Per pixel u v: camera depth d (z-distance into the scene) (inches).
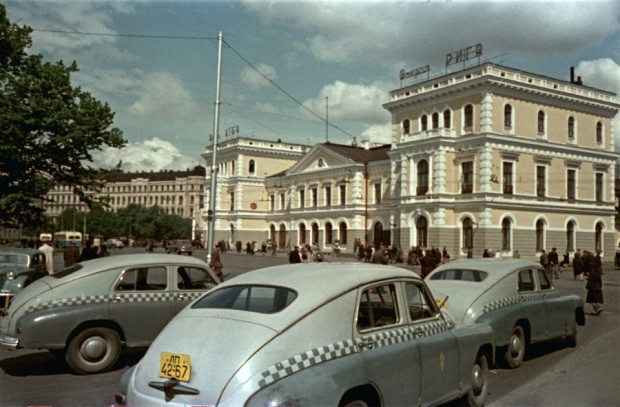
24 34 803.4
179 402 148.0
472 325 239.1
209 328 160.1
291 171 2427.4
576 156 1700.3
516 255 1407.5
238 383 142.6
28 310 281.7
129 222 4468.5
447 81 1633.9
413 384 182.9
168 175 6141.7
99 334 292.7
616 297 753.6
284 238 2506.2
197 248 2758.4
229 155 2778.1
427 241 1590.8
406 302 196.1
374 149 2299.5
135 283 304.8
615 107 1796.3
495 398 251.0
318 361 153.8
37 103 735.1
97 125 787.4
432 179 1593.3
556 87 1654.8
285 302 164.7
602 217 1770.4
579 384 270.1
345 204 2080.5
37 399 242.2
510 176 1555.1
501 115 1536.7
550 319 346.3
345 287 172.9
